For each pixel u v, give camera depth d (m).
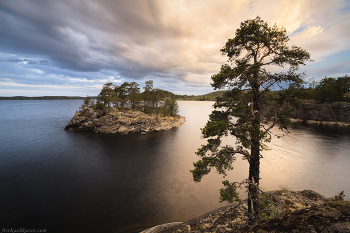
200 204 23.30
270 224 5.69
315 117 95.12
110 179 31.34
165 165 38.31
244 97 12.09
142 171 35.03
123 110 91.38
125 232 18.19
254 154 11.32
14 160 41.38
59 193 26.48
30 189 27.80
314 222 4.54
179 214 21.23
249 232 5.93
